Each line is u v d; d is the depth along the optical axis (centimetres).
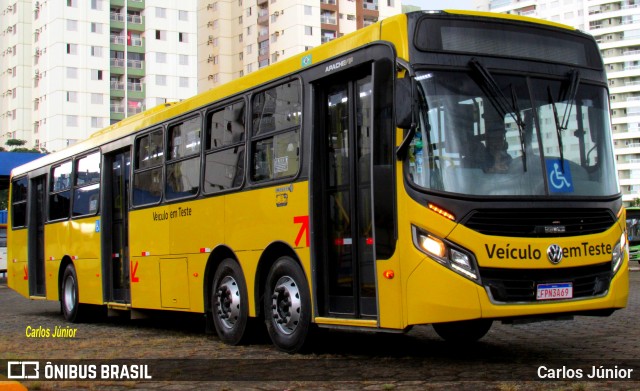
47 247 1806
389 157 813
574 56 888
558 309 789
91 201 1570
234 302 1084
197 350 1046
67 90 8675
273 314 1000
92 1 8819
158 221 1297
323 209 932
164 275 1273
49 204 1809
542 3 14962
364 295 859
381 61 832
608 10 14250
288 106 988
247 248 1048
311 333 941
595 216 833
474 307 758
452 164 786
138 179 1384
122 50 9025
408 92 787
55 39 8650
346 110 906
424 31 812
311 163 932
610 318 1327
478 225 773
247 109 1077
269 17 10144
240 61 10650
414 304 779
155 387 773
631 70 14075
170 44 9275
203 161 1173
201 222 1165
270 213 1002
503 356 912
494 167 798
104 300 1503
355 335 1177
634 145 13975
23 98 9331
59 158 1764
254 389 739
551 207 804
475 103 812
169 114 1292
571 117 856
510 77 836
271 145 1016
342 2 10262
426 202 777
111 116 8931
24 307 2211
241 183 1069
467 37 830
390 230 808
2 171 2916
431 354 944
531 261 781
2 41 9906
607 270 833
